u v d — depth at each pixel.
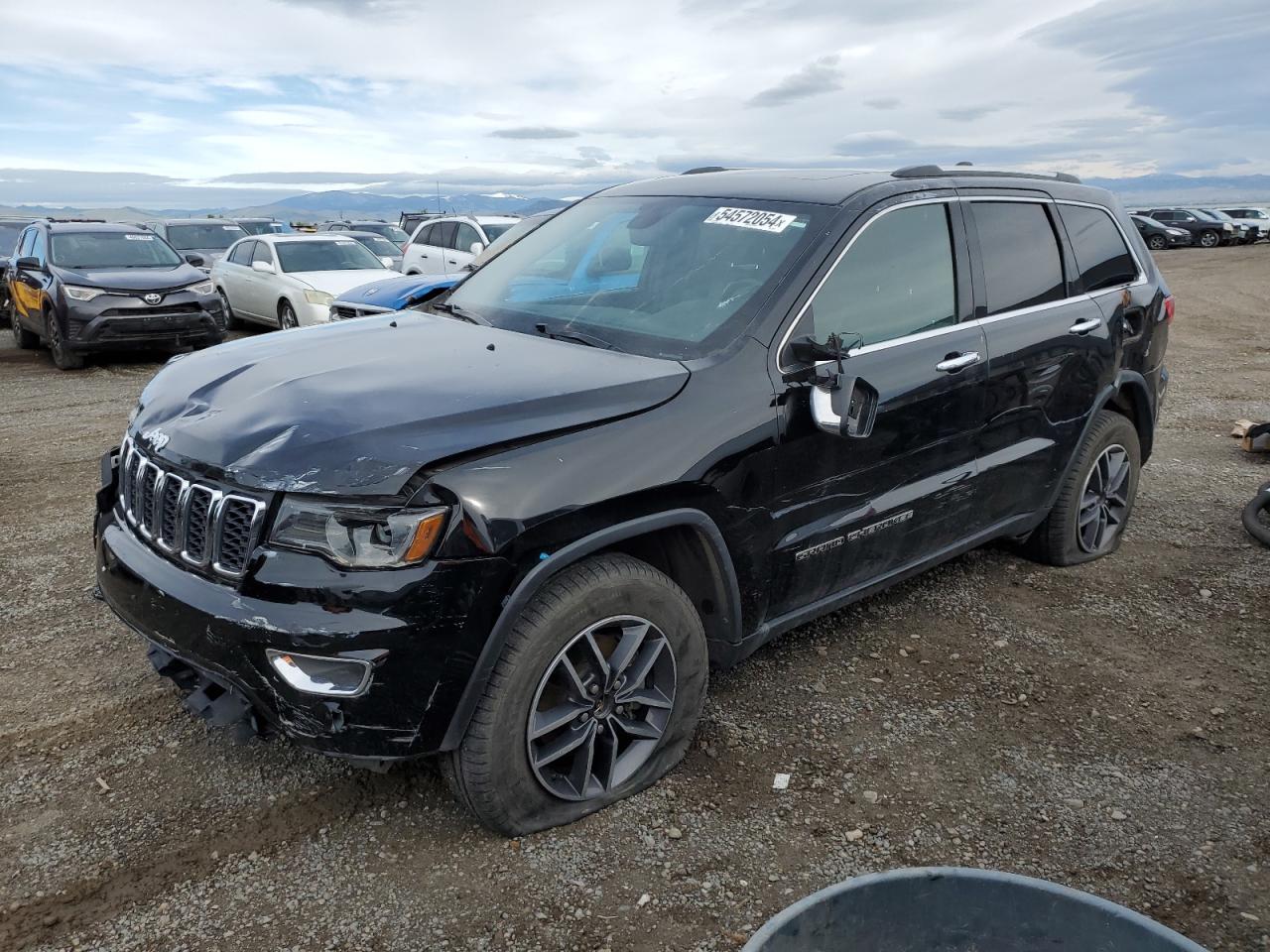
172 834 2.69
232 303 14.56
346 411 2.57
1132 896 2.53
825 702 3.48
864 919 1.62
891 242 3.52
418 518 2.32
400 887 2.50
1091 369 4.40
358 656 2.30
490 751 2.49
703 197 3.75
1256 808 2.93
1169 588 4.59
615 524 2.59
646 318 3.25
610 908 2.44
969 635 4.06
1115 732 3.35
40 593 4.30
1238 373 10.91
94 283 10.81
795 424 3.04
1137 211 43.69
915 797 2.94
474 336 3.33
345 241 14.33
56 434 7.57
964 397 3.70
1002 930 1.65
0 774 2.94
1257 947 2.37
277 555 2.36
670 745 2.96
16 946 2.28
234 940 2.31
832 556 3.31
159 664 2.75
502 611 2.43
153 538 2.71
